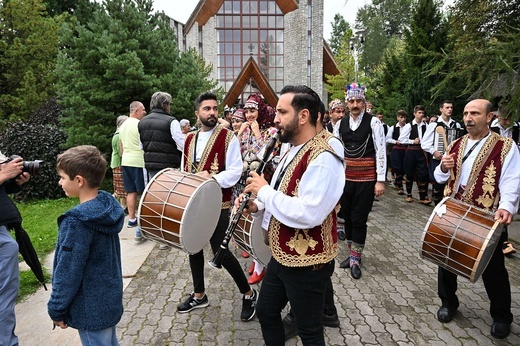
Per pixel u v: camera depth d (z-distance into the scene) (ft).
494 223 8.99
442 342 9.85
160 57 29.86
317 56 75.15
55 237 18.10
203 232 9.61
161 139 16.14
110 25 27.94
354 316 11.11
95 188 7.20
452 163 10.30
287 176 6.89
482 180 9.80
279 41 76.13
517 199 9.41
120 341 9.87
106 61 26.66
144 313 11.27
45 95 44.04
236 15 75.25
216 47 75.41
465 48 15.08
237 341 9.89
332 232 7.13
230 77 76.13
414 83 35.45
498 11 15.44
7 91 46.91
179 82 30.22
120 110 29.19
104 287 6.89
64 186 7.09
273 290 7.33
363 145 13.64
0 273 8.21
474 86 14.05
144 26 29.43
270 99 64.44
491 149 9.78
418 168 25.79
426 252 9.89
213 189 9.71
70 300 6.58
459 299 12.09
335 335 10.17
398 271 14.33
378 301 12.00
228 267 10.34
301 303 6.97
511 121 13.03
